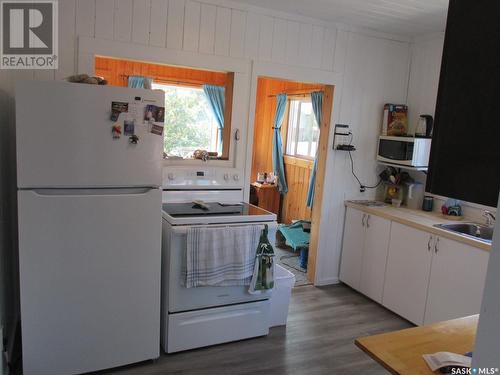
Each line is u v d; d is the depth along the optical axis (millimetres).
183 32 3033
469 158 1000
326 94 3789
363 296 3789
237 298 2783
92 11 2754
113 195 2242
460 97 1022
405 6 3023
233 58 3234
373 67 3869
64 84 2062
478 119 975
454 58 1039
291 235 4562
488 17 951
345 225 3980
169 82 4469
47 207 2105
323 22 3545
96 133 2158
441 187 1081
